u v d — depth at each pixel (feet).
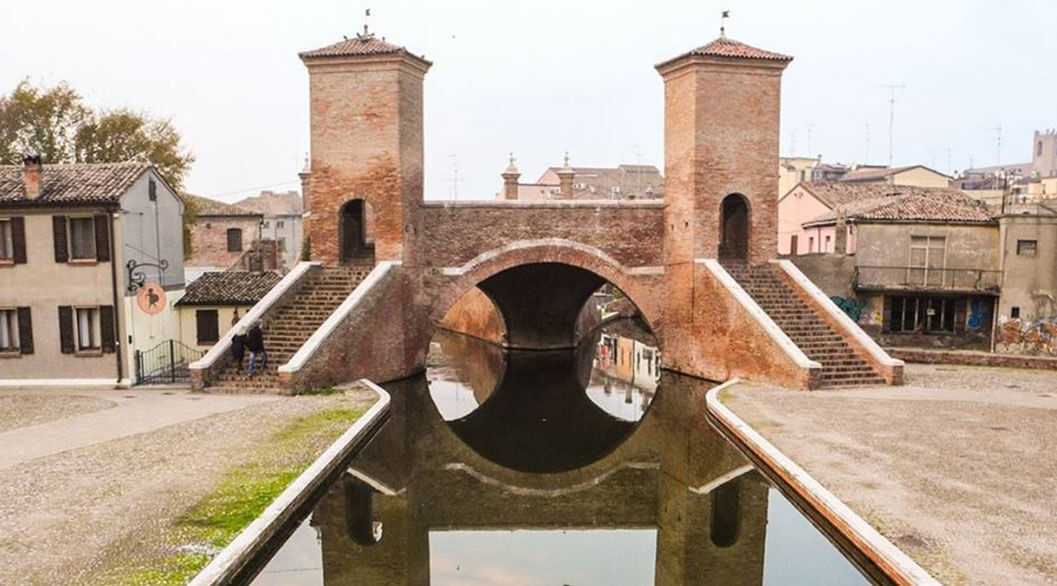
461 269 101.96
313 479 49.65
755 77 99.35
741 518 51.31
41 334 83.15
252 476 49.29
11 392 79.25
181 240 99.19
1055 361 92.43
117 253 82.28
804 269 113.50
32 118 131.03
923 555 36.06
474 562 46.03
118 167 87.71
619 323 194.59
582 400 99.71
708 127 97.91
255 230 165.37
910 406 70.38
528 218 103.24
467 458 70.85
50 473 49.55
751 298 91.09
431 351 146.82
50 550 37.29
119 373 82.58
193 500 44.62
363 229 110.83
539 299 140.26
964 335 114.21
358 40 98.43
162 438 58.80
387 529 51.60
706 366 96.32
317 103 96.89
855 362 84.74
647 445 74.02
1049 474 48.73
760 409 69.41
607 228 104.73
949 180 208.03
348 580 42.68
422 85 100.99
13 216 82.48
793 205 160.45
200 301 96.48
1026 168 330.54
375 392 78.59
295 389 76.54
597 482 63.57
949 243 112.68
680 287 101.96
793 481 49.26
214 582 34.53
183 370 93.04
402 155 95.35
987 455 53.26
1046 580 33.40
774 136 100.83
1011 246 110.22
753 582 41.78
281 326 87.86
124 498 44.88
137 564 35.83
